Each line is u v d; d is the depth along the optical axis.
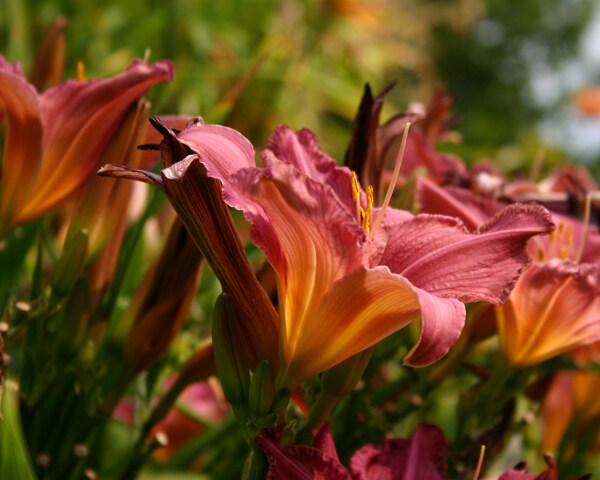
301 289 0.53
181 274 0.62
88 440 0.69
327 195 0.51
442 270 0.54
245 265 0.54
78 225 0.63
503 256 0.54
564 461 0.74
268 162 0.53
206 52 1.86
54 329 0.66
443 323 0.50
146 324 0.63
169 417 0.83
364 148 0.62
